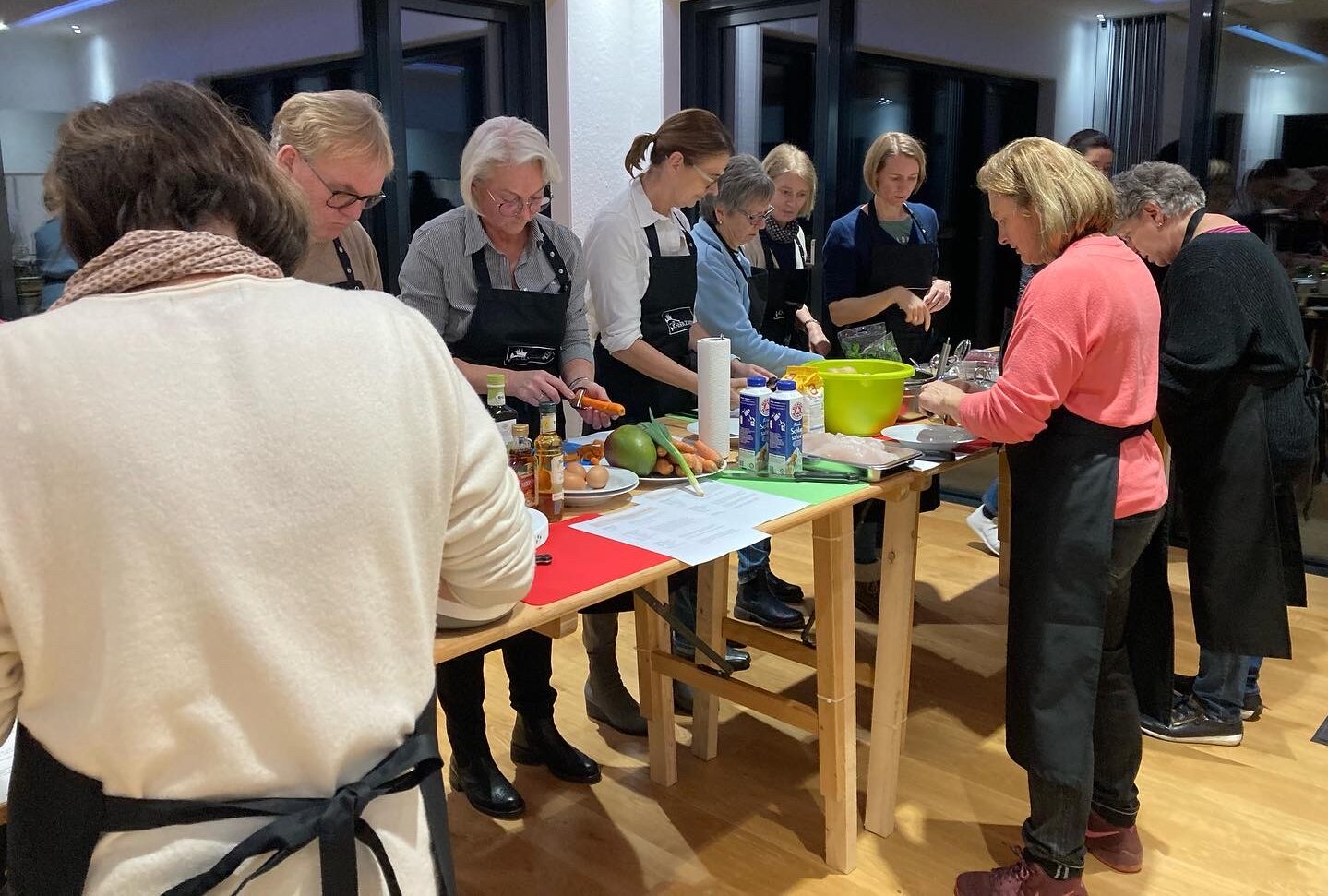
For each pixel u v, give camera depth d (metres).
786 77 5.07
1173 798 2.49
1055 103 5.35
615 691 2.82
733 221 3.03
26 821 0.84
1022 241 2.03
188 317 0.79
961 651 3.34
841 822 2.21
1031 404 1.88
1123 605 2.05
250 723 0.81
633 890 2.17
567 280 2.60
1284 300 2.48
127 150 0.84
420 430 0.88
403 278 2.49
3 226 3.25
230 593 0.77
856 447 2.16
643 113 4.98
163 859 0.79
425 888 0.92
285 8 4.00
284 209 0.93
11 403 0.73
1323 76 3.80
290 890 0.84
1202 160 3.95
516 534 1.03
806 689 3.07
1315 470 2.63
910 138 3.63
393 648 0.88
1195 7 3.80
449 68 4.53
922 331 3.79
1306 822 2.38
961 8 5.26
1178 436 2.59
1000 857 2.27
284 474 0.79
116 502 0.74
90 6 3.44
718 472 2.13
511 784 2.57
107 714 0.76
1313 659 3.22
